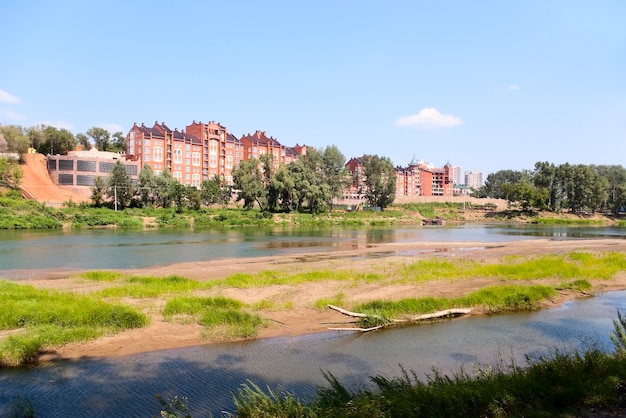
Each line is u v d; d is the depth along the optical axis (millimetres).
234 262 38188
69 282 26781
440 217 128500
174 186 102938
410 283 26578
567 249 49938
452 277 28234
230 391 12125
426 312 20203
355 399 9914
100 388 12266
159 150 126062
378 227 96375
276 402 9930
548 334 17578
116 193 96438
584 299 23953
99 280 27469
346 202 156625
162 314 19062
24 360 14141
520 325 18859
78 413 10789
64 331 16047
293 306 20953
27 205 82938
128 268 34812
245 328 17250
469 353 15344
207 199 110562
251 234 70500
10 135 117688
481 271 30188
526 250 48969
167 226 84500
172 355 14938
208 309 19453
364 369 13852
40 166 114875
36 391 12055
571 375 10414
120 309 18125
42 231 71188
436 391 9562
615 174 163375
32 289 22031
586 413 8539
